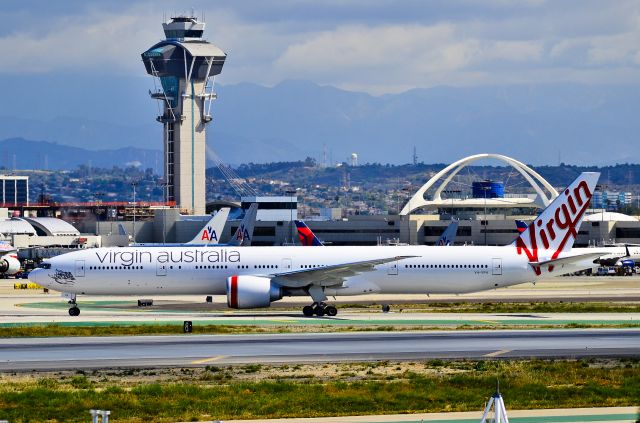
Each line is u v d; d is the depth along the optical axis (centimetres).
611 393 16462
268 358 19900
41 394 16175
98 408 15350
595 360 19700
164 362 19438
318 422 14375
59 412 15125
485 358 19912
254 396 16175
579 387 17025
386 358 19938
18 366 18988
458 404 15700
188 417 14800
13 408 15338
